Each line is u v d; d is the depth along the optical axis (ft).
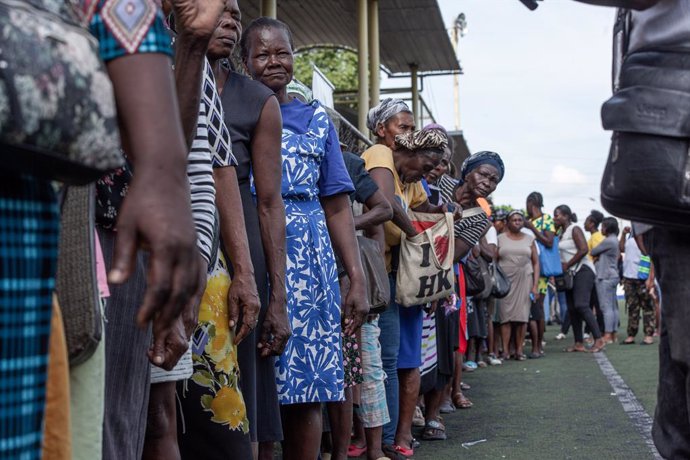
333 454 15.57
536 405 26.09
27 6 4.50
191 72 8.22
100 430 6.15
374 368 16.92
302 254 12.80
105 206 7.64
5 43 4.30
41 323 4.74
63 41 4.57
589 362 39.14
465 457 18.72
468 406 26.09
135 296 7.89
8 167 4.50
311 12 45.37
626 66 8.52
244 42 14.08
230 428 10.09
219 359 10.10
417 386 18.98
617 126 8.26
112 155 4.83
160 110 5.14
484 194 23.73
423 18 47.65
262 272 11.86
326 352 12.81
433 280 17.97
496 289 35.78
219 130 10.56
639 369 35.37
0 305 4.43
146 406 8.18
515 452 19.12
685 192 8.02
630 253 50.21
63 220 5.93
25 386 4.60
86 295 5.91
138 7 5.21
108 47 5.18
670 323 8.64
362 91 43.09
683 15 8.24
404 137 18.33
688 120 7.98
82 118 4.60
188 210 5.09
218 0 8.17
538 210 49.80
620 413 24.09
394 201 17.76
